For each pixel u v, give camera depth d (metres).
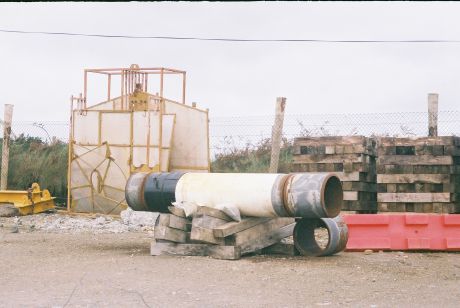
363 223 12.52
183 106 20.12
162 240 11.61
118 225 17.12
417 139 14.95
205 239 11.10
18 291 8.46
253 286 8.85
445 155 14.77
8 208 19.62
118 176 19.53
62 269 10.13
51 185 22.20
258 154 22.00
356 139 15.80
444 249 12.54
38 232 15.67
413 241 12.49
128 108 20.05
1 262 10.84
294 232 11.77
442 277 9.82
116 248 12.72
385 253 12.31
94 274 9.68
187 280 9.23
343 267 10.48
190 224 11.69
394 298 8.21
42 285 8.86
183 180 11.94
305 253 11.71
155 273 9.77
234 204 11.31
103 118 19.73
